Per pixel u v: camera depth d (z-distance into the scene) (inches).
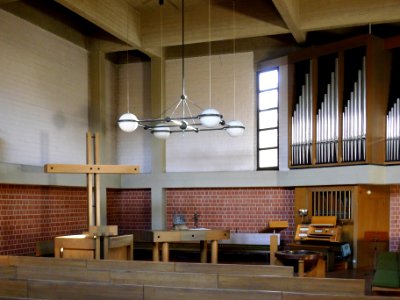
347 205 391.5
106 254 298.4
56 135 409.7
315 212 409.1
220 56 468.8
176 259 440.1
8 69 358.6
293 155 418.0
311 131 405.1
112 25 391.5
